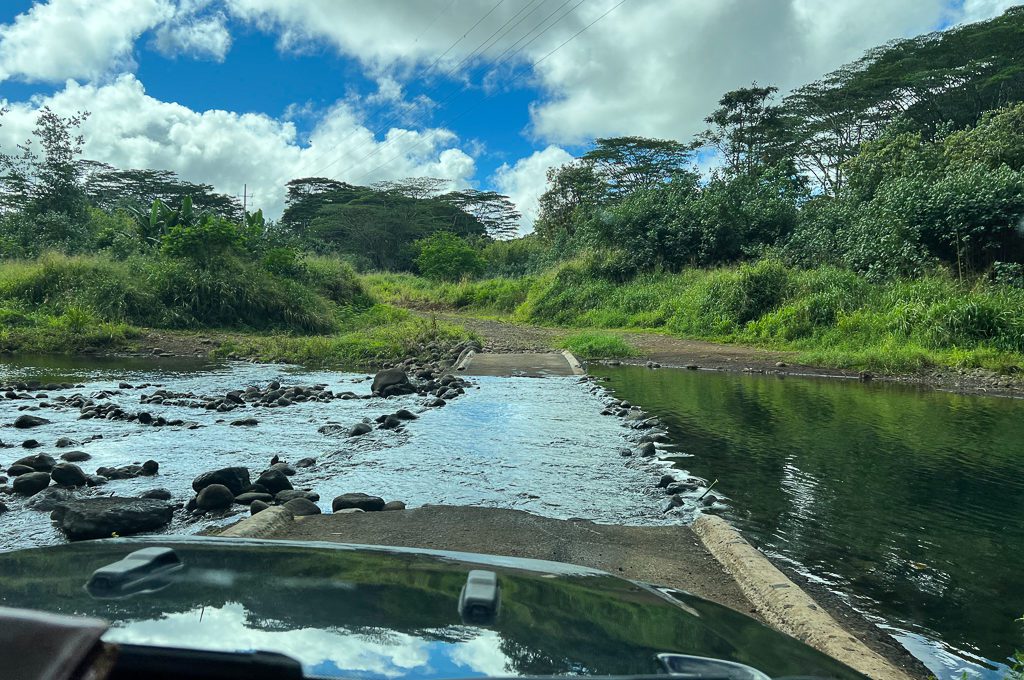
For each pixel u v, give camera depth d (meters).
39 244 23.47
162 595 0.83
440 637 0.75
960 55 33.12
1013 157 18.45
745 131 37.22
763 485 4.60
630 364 13.46
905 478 4.79
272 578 0.95
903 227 16.56
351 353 14.45
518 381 10.72
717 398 8.77
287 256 22.20
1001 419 7.27
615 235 26.58
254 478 4.82
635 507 4.12
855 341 13.88
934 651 2.38
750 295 18.00
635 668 0.74
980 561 3.25
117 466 5.18
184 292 18.58
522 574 1.16
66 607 0.77
